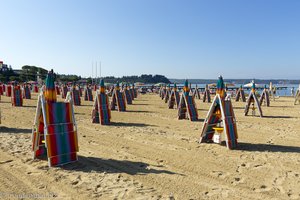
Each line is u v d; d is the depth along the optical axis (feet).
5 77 233.76
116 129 37.35
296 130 37.24
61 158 21.43
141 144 28.63
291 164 22.08
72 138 22.25
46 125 20.75
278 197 16.05
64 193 16.39
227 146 26.63
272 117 50.78
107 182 18.08
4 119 44.04
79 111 58.03
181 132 35.40
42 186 17.39
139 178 18.86
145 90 165.17
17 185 17.54
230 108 28.40
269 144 28.94
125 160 22.98
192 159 23.38
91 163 21.99
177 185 17.72
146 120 46.37
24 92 92.32
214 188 17.33
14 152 24.68
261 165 21.84
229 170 20.67
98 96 41.91
